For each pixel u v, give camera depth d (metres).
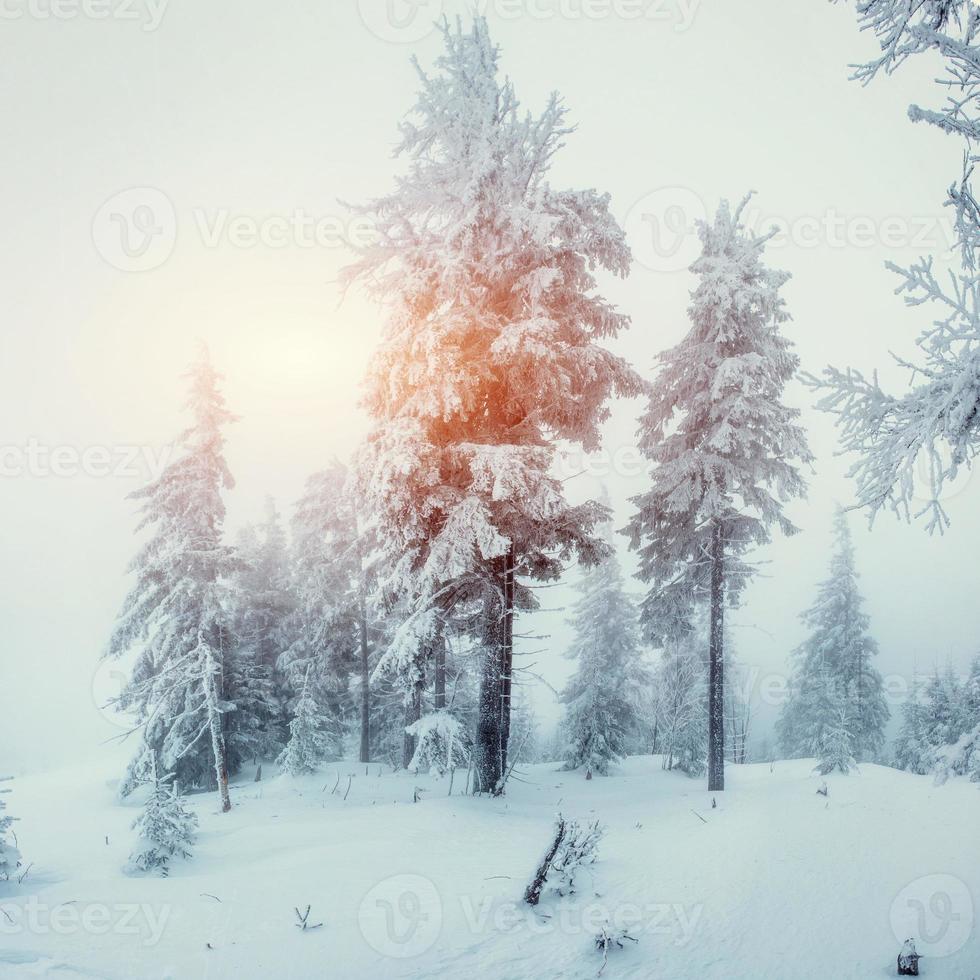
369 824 11.80
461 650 15.27
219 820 15.73
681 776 23.38
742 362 15.72
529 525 13.74
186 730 22.66
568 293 14.38
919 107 5.65
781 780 17.12
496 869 9.11
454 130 13.84
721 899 8.33
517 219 12.73
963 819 10.61
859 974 6.66
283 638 28.41
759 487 16.47
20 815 18.84
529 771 27.27
